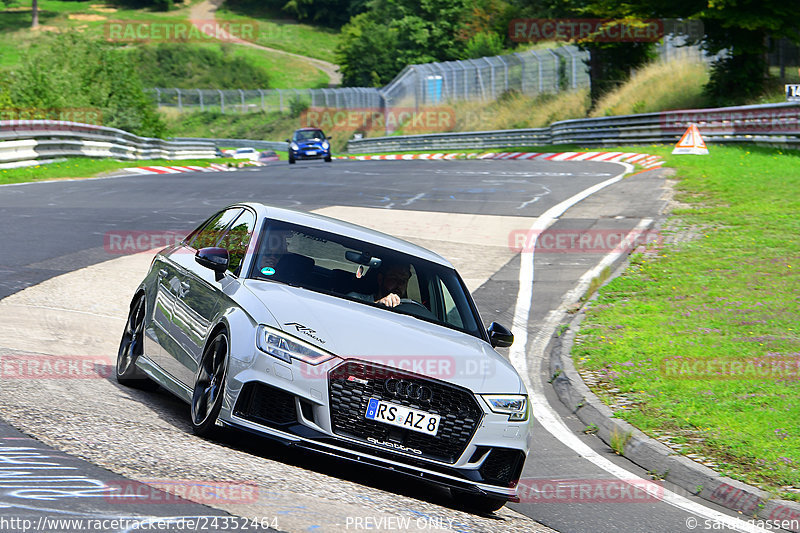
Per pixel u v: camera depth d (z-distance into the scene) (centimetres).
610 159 8769
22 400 1598
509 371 1622
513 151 11200
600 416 2234
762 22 9812
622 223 4878
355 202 5722
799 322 2938
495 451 1523
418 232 4691
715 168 6525
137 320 2036
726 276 3612
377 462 1443
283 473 1417
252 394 1453
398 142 16325
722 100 10775
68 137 8306
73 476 1198
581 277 3856
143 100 12825
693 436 2055
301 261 1736
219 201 5700
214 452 1455
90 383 1906
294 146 11994
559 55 15825
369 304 1689
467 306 1841
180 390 1684
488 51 19938
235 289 1622
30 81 10388
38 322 2542
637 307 3288
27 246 3738
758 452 1936
